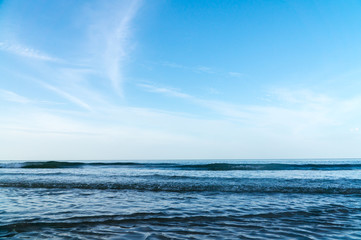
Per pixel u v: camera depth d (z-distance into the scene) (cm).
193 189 880
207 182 1043
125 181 1088
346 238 365
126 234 383
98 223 447
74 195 769
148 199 699
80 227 422
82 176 1381
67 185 977
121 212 534
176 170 2169
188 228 418
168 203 640
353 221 465
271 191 834
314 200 681
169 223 450
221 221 466
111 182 1052
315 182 1023
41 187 948
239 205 614
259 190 852
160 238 363
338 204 622
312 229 413
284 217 497
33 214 513
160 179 1177
